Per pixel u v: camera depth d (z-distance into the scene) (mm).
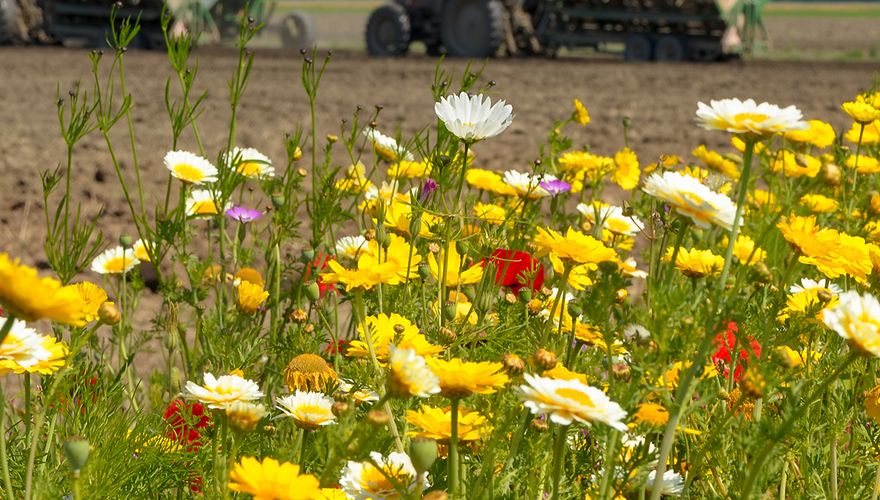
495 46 32594
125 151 13781
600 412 1991
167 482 2904
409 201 3613
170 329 3824
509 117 2939
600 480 2480
